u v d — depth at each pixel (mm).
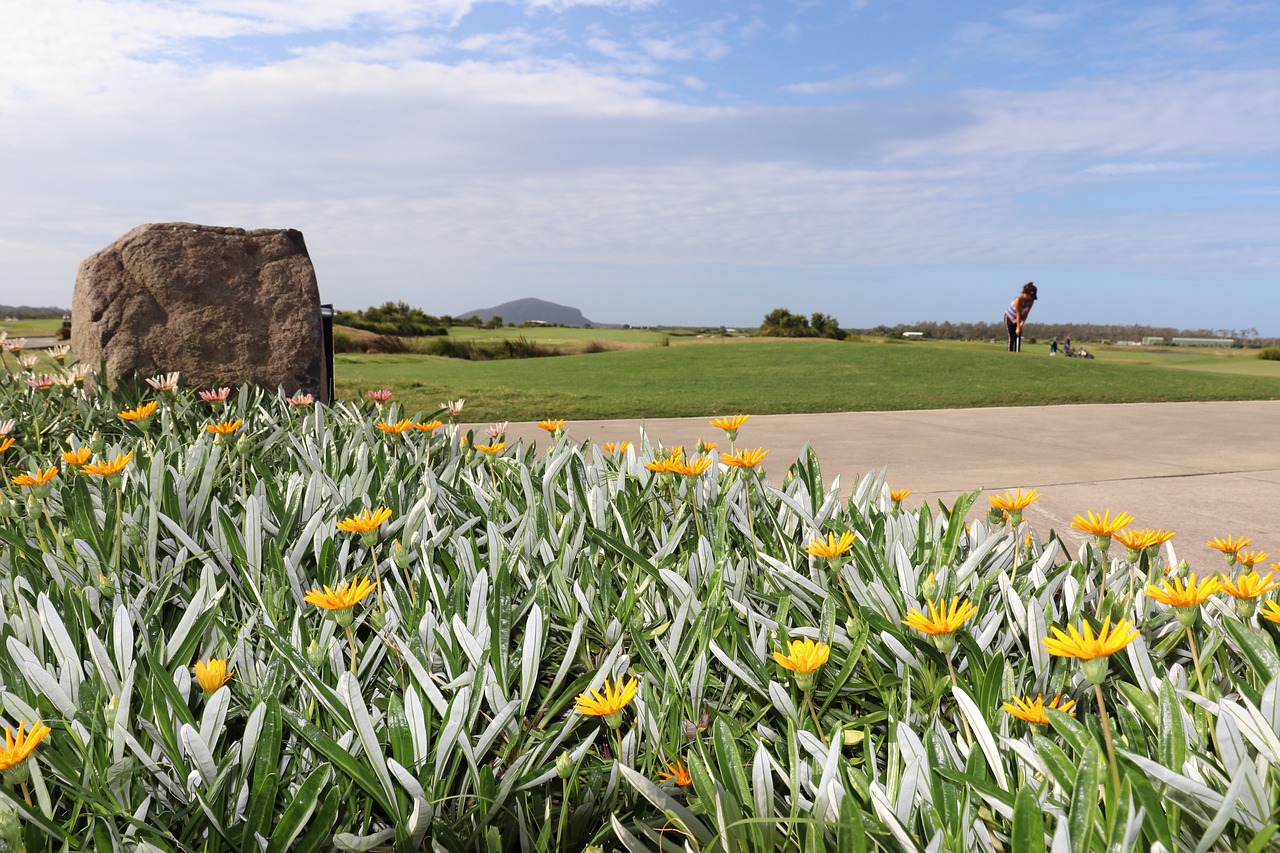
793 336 52594
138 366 5730
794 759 1328
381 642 1812
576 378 16328
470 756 1411
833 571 1878
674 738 1588
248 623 1734
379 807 1528
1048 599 1855
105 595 1929
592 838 1471
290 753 1519
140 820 1293
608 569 2121
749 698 1836
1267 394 12898
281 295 6141
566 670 1716
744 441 8016
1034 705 1387
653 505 2781
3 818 1122
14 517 2488
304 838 1277
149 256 5867
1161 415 10273
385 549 2367
